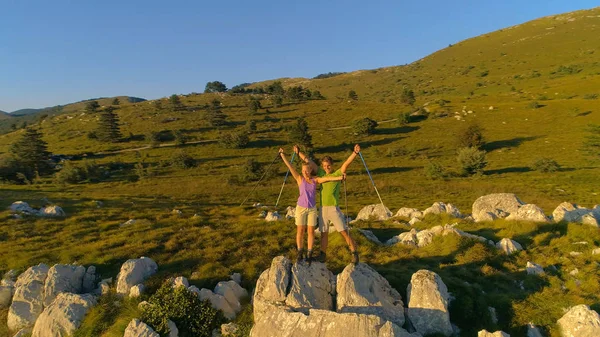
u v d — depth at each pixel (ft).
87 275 46.57
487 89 585.22
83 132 381.19
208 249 54.29
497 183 181.37
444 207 71.56
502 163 230.07
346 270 34.40
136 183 211.82
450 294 34.55
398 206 132.05
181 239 59.67
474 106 388.37
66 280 44.01
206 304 37.14
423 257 45.11
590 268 39.22
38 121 519.60
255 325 31.01
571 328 29.76
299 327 29.12
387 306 32.09
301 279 33.88
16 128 529.86
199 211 97.40
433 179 197.16
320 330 28.37
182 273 45.32
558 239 46.91
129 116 434.71
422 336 29.09
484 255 43.52
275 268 35.35
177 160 253.24
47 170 254.68
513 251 44.83
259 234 61.52
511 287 37.58
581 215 51.70
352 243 34.53
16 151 268.62
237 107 477.36
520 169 213.05
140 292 40.37
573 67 572.92
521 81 583.99
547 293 35.37
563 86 464.65
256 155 281.54
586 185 170.81
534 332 30.60
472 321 32.45
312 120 396.16
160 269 47.73
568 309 32.55
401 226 66.13
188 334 35.27
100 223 75.97
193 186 192.24
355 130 333.62
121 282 41.98
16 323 40.86
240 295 40.04
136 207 96.53
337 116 409.69
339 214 33.94
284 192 171.94
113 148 319.68
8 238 65.82
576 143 257.34
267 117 410.93
